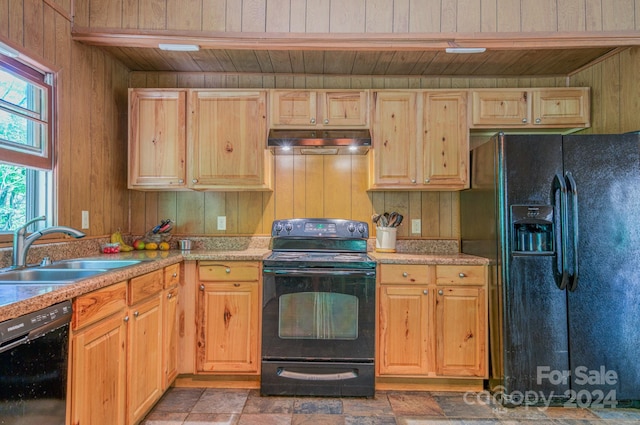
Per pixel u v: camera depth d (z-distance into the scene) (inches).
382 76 117.7
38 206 81.4
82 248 91.6
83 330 55.1
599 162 86.8
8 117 72.6
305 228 108.9
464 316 94.4
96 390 58.2
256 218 118.3
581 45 92.7
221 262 96.0
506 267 87.0
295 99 106.0
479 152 99.5
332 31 92.5
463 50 95.8
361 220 118.0
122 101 111.3
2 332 40.1
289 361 92.8
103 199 101.6
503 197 87.4
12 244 72.4
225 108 106.1
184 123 105.9
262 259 95.3
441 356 94.4
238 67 112.0
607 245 86.4
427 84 118.1
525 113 105.7
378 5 92.6
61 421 50.1
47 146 80.4
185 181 106.1
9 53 71.0
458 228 117.0
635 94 94.3
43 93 79.7
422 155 105.8
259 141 105.8
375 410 86.0
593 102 107.0
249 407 86.8
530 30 91.6
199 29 91.9
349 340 92.7
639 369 85.9
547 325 86.5
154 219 118.0
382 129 106.2
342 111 106.1
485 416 83.1
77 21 89.5
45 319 46.6
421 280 95.0
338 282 92.9
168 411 84.6
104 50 100.0
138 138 106.2
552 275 86.4
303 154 117.6
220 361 95.3
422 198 117.7
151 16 91.4
